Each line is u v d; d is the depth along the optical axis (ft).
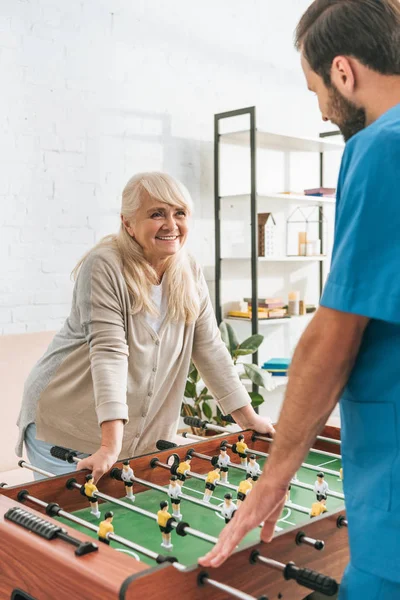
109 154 13.70
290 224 18.21
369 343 3.48
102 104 13.53
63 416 6.79
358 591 3.36
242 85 16.46
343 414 3.68
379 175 3.26
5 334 11.70
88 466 5.52
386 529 3.29
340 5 3.62
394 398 3.36
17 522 4.17
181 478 5.75
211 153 15.87
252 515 3.62
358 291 3.27
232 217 16.55
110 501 5.08
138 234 6.57
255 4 16.56
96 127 13.44
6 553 4.13
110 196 13.73
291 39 17.58
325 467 6.49
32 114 12.41
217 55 15.78
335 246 3.49
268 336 17.85
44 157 12.62
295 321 18.45
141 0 14.10
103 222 13.61
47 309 12.73
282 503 3.84
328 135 18.39
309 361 3.44
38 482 5.18
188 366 7.13
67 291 13.02
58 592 3.74
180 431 14.33
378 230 3.26
